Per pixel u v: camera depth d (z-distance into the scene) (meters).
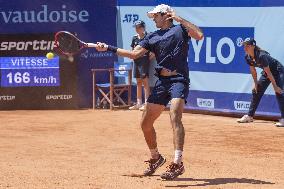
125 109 29.83
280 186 14.61
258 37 25.98
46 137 22.22
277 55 25.39
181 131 14.66
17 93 30.34
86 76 30.61
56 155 18.73
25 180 15.04
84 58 30.55
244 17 26.38
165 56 14.82
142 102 29.84
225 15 26.98
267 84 24.95
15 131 23.58
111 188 14.26
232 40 26.91
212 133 23.05
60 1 30.23
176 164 14.71
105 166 17.00
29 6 30.17
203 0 27.56
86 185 14.53
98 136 22.45
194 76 28.33
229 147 20.30
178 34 14.83
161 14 15.02
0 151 19.41
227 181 15.14
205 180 15.25
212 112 28.08
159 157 15.73
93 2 30.41
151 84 29.39
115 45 30.52
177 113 14.60
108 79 30.67
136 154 18.89
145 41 15.13
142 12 29.66
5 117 27.56
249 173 16.27
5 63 30.27
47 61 30.28
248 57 24.44
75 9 30.31
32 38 30.23
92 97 30.70
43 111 29.77
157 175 15.80
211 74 27.73
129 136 22.44
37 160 17.88
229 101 27.28
